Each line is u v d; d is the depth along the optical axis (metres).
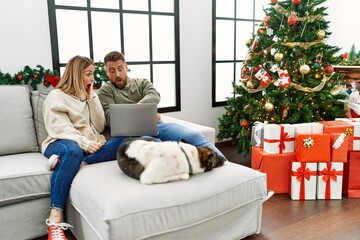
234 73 3.90
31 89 2.49
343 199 2.33
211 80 3.64
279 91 2.73
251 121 3.02
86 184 1.61
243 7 3.84
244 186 1.71
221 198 1.61
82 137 1.96
